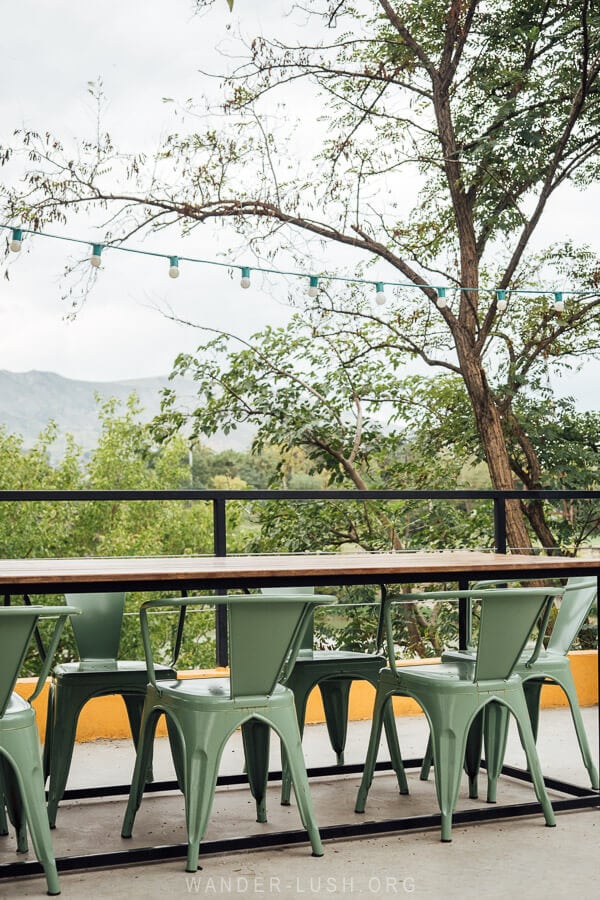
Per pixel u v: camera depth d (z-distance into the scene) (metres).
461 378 10.87
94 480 16.16
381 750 3.68
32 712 2.23
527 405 10.44
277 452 10.95
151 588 2.36
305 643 3.24
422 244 10.44
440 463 10.89
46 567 2.56
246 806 2.96
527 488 10.59
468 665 2.86
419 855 2.47
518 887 2.23
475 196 9.94
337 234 10.23
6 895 2.19
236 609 2.30
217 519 3.90
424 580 2.68
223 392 10.94
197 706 2.37
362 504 9.40
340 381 10.79
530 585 6.12
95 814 2.87
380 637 3.23
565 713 4.39
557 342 10.28
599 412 10.45
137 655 12.02
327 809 2.91
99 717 3.86
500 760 2.97
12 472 15.84
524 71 9.46
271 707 2.41
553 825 2.72
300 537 9.54
